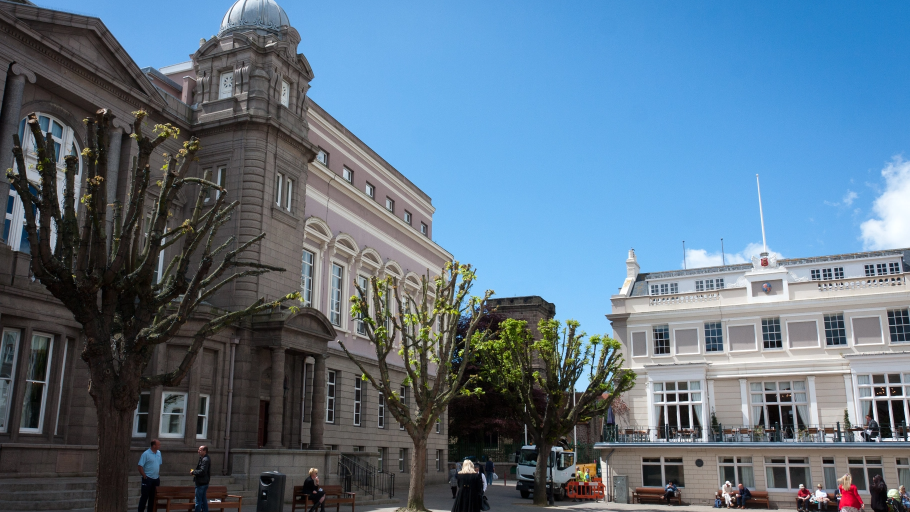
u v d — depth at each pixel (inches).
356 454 1207.6
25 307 852.0
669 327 1625.2
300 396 1179.9
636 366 1626.5
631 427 1588.3
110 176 1019.9
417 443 949.2
